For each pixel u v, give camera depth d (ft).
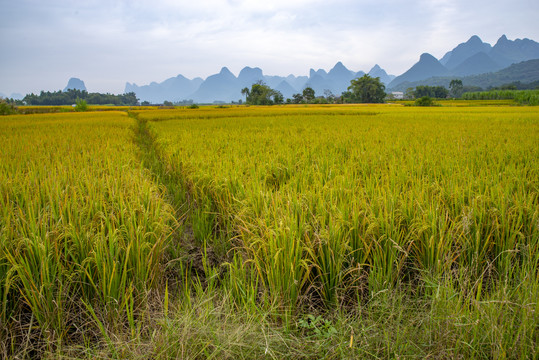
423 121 57.72
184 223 14.96
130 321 7.16
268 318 7.74
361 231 9.14
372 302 7.87
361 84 364.38
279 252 7.94
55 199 11.12
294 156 21.39
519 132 33.63
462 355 6.22
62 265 8.06
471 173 14.60
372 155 20.71
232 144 28.55
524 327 6.02
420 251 9.09
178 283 10.06
